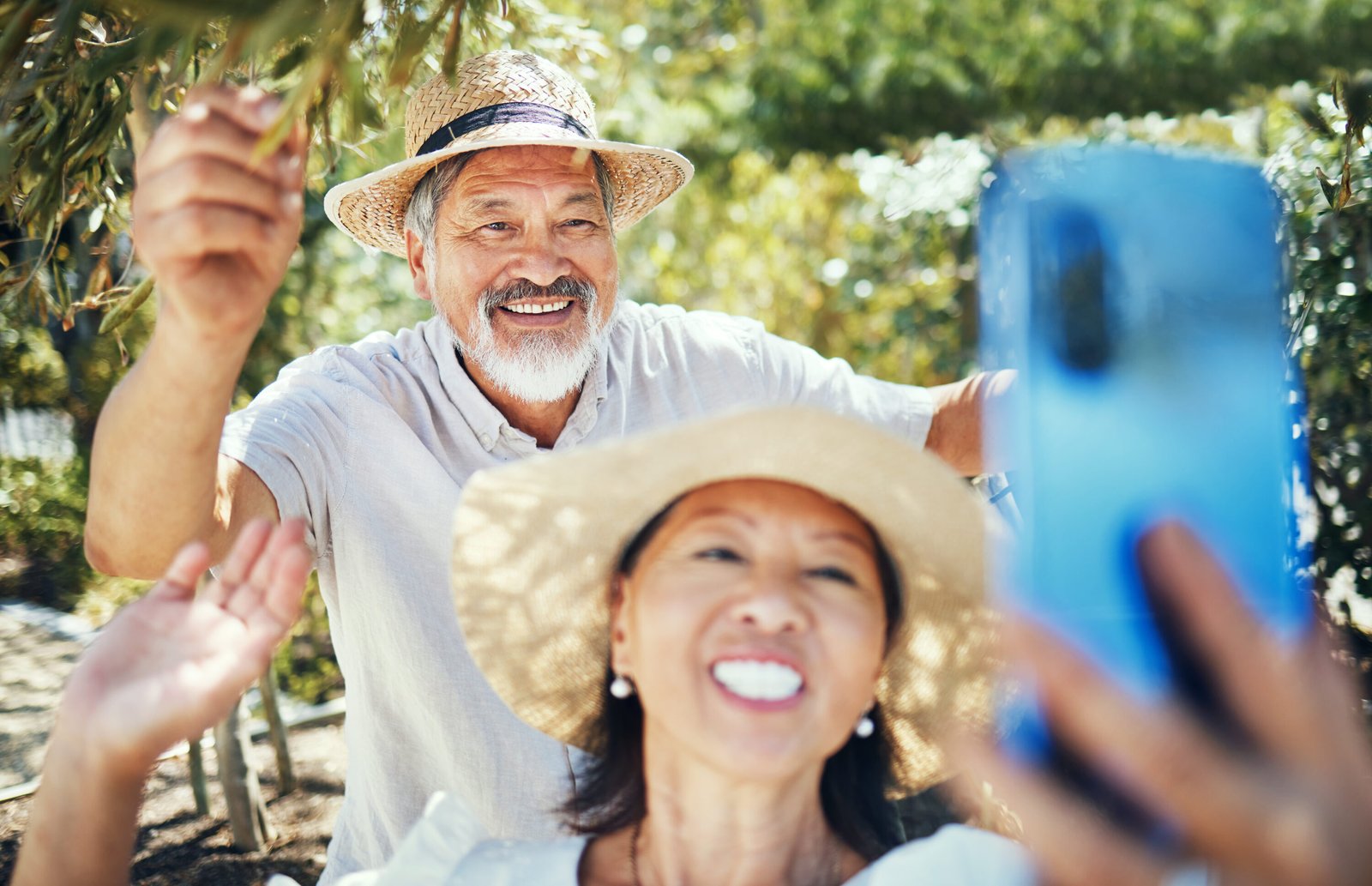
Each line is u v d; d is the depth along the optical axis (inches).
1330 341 122.1
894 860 45.4
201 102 46.2
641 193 101.0
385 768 83.2
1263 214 30.0
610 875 48.9
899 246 256.1
